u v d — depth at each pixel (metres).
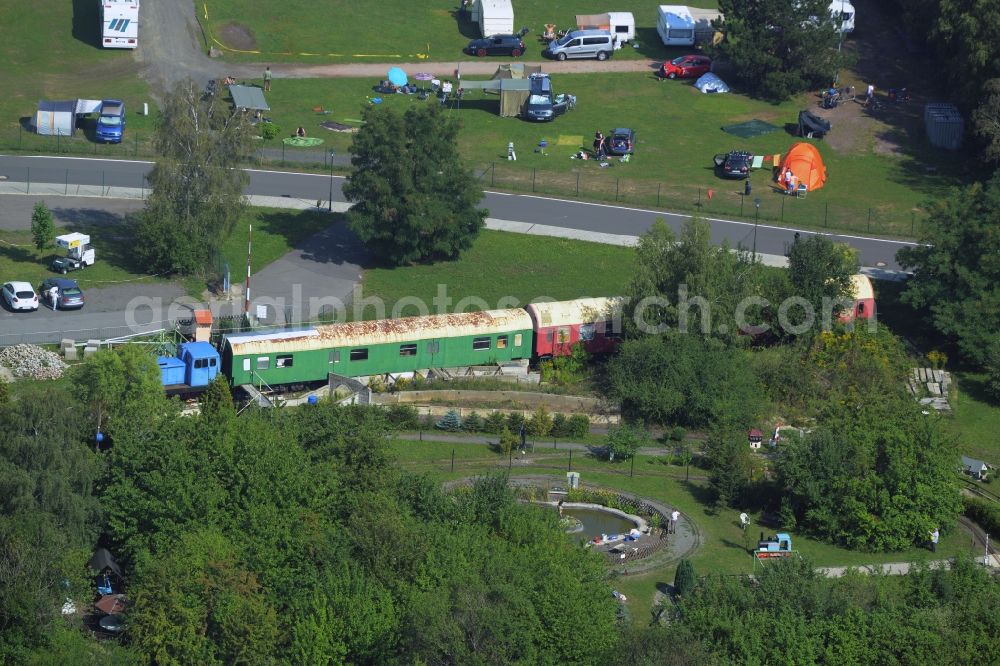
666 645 67.88
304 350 104.69
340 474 84.00
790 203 139.75
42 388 98.75
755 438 102.06
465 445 100.19
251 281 118.00
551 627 68.44
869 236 133.50
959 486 93.75
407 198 118.88
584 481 95.56
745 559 85.88
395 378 107.81
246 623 69.62
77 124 147.38
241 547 75.31
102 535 81.00
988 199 116.75
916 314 120.69
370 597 70.62
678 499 94.31
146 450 82.12
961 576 77.75
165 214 116.56
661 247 113.25
